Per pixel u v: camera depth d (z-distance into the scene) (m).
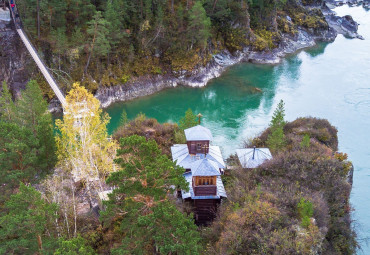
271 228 35.94
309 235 35.03
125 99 90.19
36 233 30.09
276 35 123.06
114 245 35.56
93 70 86.25
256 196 40.88
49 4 77.31
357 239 49.34
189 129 48.19
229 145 71.88
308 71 109.62
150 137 61.34
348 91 96.81
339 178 47.16
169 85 96.69
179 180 33.03
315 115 84.50
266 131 64.88
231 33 111.94
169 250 28.58
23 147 38.62
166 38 95.81
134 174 31.92
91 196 44.88
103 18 86.88
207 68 102.56
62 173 45.09
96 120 45.31
